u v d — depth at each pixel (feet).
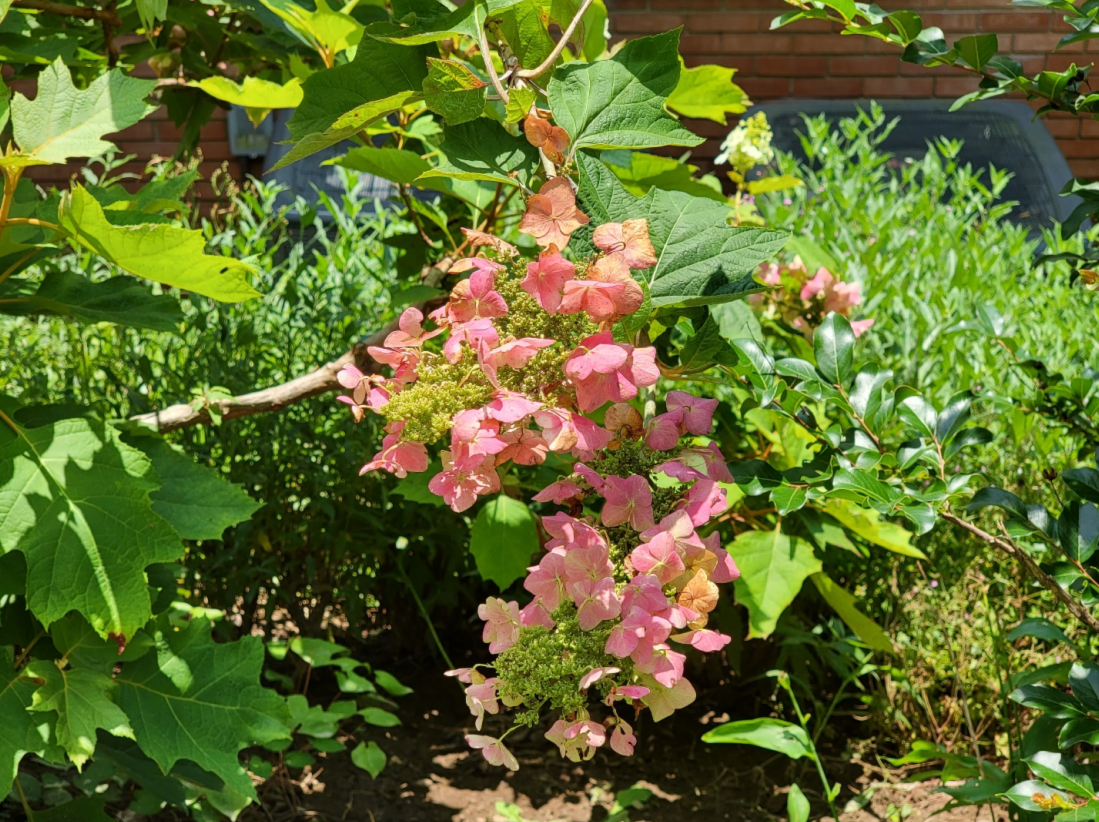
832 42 23.11
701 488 3.43
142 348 9.49
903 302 10.48
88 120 4.23
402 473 3.57
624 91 3.93
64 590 4.55
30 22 7.11
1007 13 22.77
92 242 4.22
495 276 3.49
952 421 4.96
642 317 3.63
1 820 6.60
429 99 3.97
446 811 7.84
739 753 8.63
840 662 8.05
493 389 3.31
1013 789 4.50
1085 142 22.91
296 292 9.17
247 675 5.73
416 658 10.09
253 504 5.63
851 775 8.23
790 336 8.41
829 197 14.08
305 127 4.27
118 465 4.73
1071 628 7.66
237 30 8.18
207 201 21.50
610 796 8.04
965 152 18.62
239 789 5.48
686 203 3.88
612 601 3.13
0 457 4.73
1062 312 11.32
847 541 7.39
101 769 6.95
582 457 3.42
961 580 8.25
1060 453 8.23
